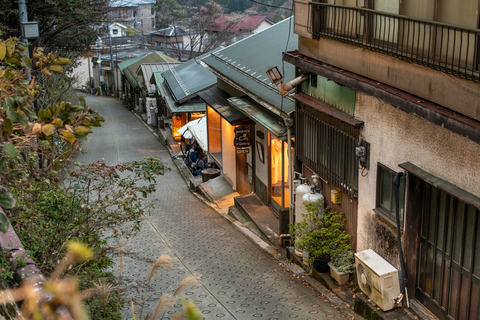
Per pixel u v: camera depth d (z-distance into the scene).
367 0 8.49
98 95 71.81
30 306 2.54
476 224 6.86
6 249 4.58
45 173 6.15
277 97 13.33
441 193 7.59
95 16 28.56
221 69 18.30
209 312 9.30
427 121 7.34
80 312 2.21
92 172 8.76
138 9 76.94
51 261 6.93
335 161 10.38
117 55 66.81
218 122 22.69
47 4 25.98
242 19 57.88
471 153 6.45
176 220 17.38
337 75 9.52
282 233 13.33
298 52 11.61
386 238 8.75
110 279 7.98
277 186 16.05
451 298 7.53
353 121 9.25
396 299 8.26
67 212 8.34
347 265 9.87
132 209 9.06
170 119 36.91
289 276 11.24
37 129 4.39
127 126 43.12
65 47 30.78
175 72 30.14
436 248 7.80
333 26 9.86
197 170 25.27
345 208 10.36
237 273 11.61
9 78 4.91
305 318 8.95
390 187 8.61
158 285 10.73
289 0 61.75
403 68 7.66
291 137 12.67
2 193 4.35
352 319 8.76
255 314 9.19
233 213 17.16
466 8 6.30
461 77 6.34
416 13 7.30
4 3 23.92
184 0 65.94
